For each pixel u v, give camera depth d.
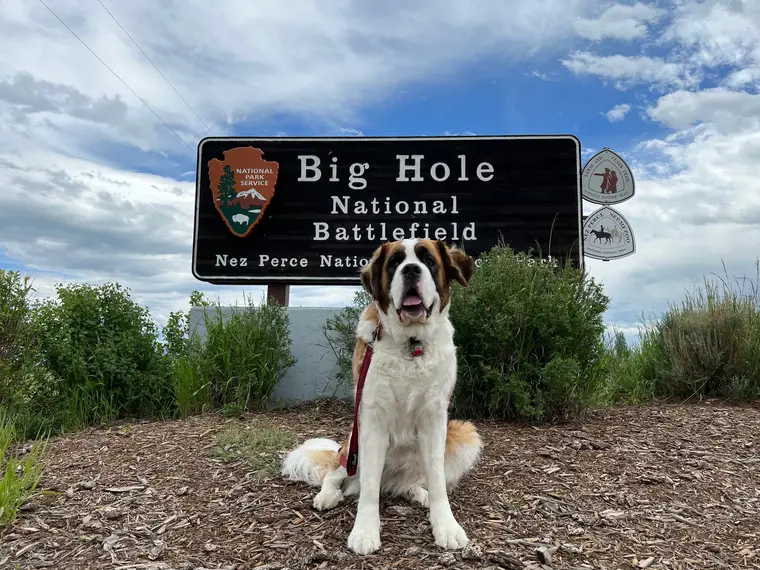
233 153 4.03
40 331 3.29
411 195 3.95
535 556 1.46
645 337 3.96
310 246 3.97
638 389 3.59
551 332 2.78
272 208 4.00
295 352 3.61
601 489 1.92
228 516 1.71
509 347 2.78
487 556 1.42
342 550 1.47
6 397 2.99
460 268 1.86
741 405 3.18
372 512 1.54
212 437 2.52
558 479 2.00
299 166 4.01
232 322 3.45
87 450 2.40
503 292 2.82
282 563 1.42
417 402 1.60
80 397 3.31
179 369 3.35
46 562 1.43
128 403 3.42
